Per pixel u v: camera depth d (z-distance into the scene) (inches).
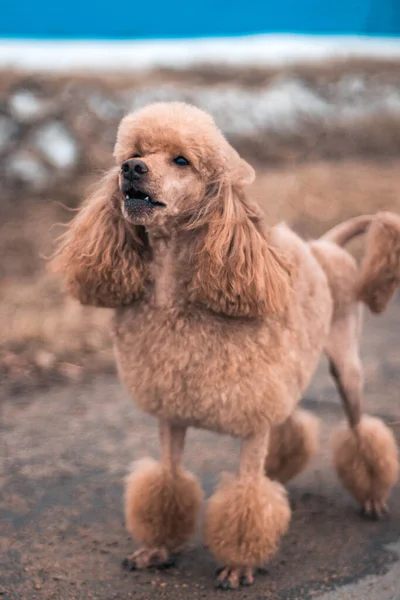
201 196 121.2
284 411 127.2
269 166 507.2
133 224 121.2
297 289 132.3
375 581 130.3
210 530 130.3
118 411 205.8
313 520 151.6
